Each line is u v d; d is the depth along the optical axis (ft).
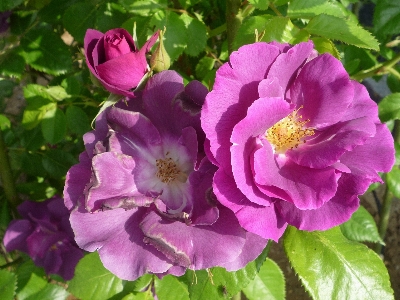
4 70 0.67
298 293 1.23
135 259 0.42
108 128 0.44
